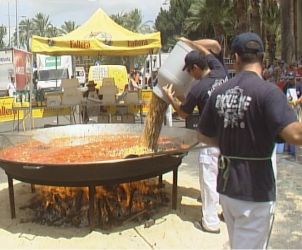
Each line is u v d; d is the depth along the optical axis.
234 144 2.66
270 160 2.65
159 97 4.58
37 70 26.03
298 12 25.67
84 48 11.26
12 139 5.72
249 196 2.62
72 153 4.94
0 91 20.98
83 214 4.80
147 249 4.20
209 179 4.52
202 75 4.26
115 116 12.69
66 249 4.20
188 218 4.92
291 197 5.86
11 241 4.40
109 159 4.50
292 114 2.50
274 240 4.48
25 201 5.55
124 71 20.23
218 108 2.73
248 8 21.45
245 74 2.67
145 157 4.20
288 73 11.90
